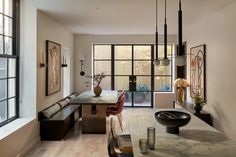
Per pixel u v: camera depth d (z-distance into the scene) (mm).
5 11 3947
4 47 3922
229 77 4055
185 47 7000
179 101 6527
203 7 4203
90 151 4195
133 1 3896
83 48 8008
